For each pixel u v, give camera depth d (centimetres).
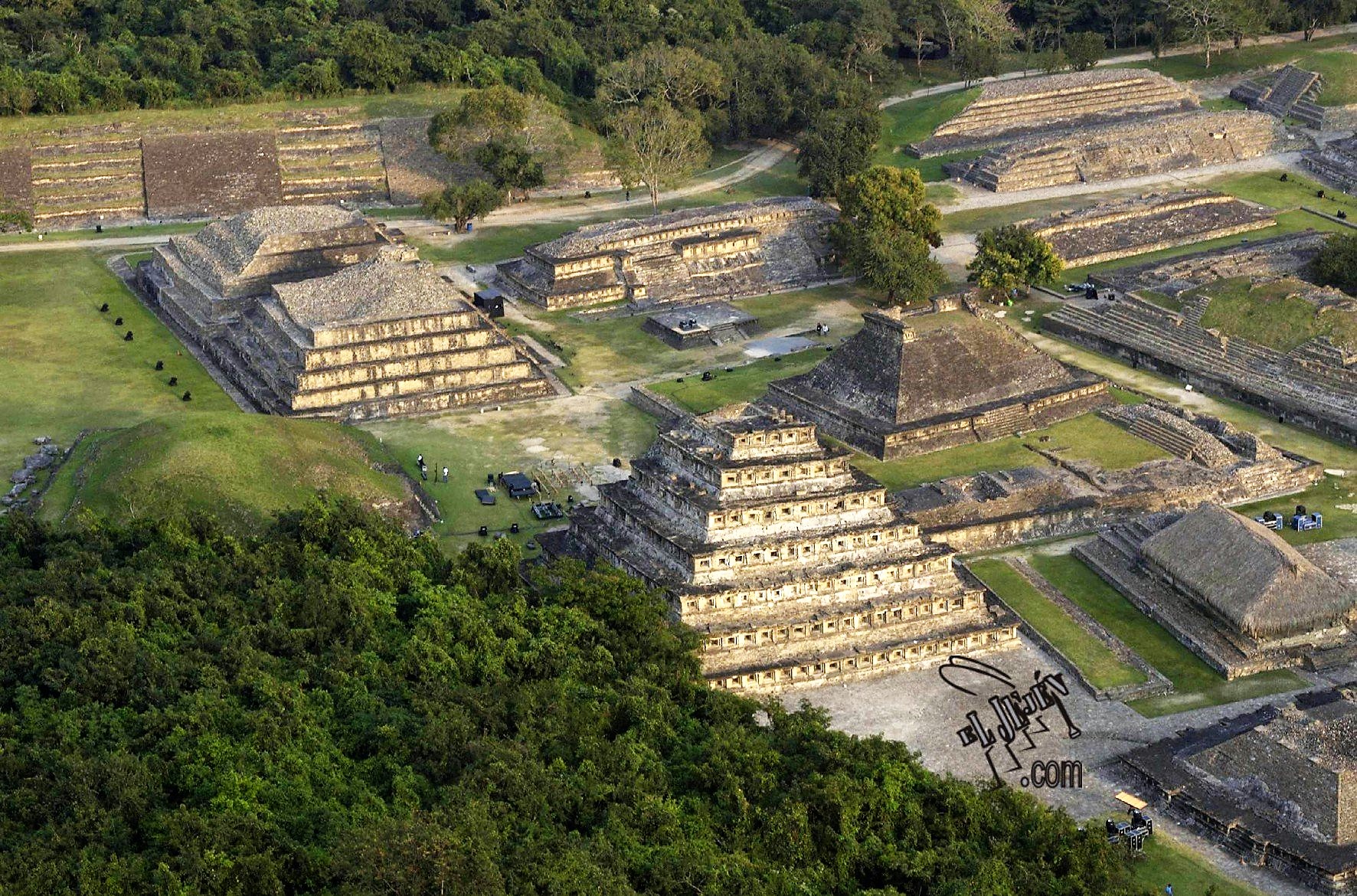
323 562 19238
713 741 15612
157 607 18000
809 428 18800
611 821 14188
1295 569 18512
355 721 15838
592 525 19962
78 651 16725
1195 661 18438
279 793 14450
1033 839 14550
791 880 13788
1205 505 19888
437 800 14675
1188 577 19200
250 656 16838
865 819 14788
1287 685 17962
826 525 18538
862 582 18338
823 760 15450
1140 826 15200
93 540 19775
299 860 13512
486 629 17525
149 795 14462
